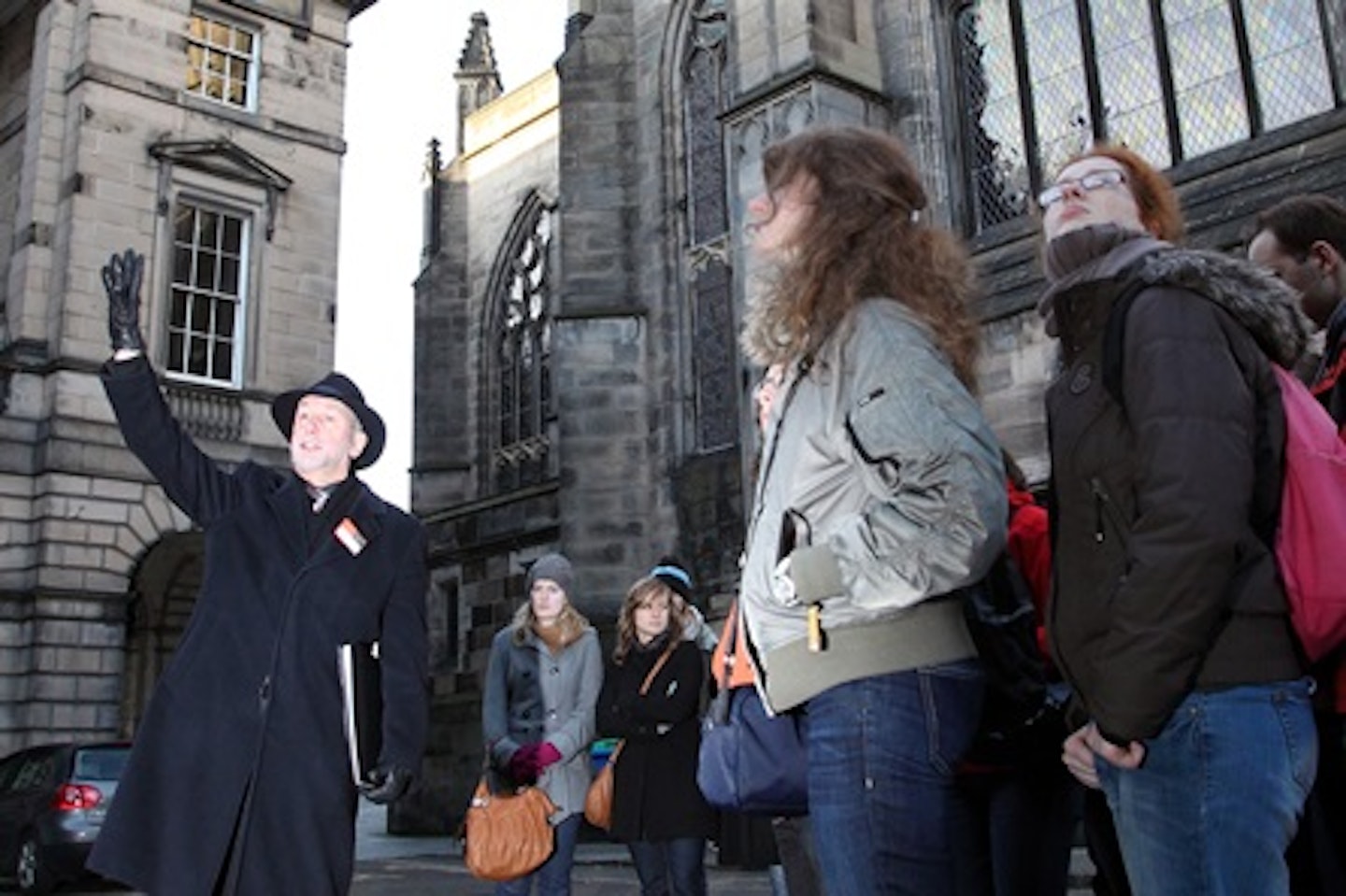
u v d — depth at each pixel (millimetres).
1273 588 2666
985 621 3133
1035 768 3842
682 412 21766
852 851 2750
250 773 4328
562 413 22359
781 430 3107
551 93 32781
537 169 32844
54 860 14844
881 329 2910
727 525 20344
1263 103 14359
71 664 22578
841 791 2787
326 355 27281
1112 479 2805
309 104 28172
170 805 4273
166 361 24969
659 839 6887
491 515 28047
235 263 26594
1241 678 2629
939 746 2814
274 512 4801
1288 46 14211
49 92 24828
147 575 24766
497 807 6770
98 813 15141
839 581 2779
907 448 2703
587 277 23062
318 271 27547
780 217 3238
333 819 4406
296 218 27422
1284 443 2766
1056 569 2971
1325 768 3320
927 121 17406
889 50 18000
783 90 17062
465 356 33719
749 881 12820
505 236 33312
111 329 4648
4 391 23172
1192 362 2643
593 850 19375
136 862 4184
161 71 25719
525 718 7332
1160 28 15414
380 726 4680
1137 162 3535
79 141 24328
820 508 2975
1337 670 3236
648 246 22953
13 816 15695
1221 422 2572
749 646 3047
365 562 4770
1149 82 15438
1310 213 4449
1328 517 2697
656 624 7164
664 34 23344
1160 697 2496
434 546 29391
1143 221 3477
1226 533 2469
